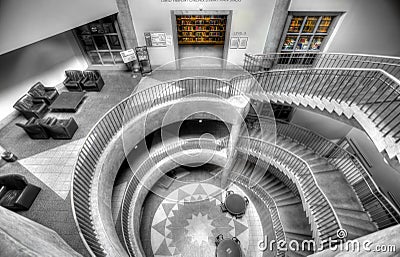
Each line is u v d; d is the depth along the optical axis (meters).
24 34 4.17
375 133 3.58
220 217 7.98
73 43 7.32
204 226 7.75
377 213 4.91
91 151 4.52
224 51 7.39
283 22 6.43
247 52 7.39
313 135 7.48
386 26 6.21
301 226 6.56
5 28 3.83
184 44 8.94
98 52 7.59
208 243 7.37
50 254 2.11
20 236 1.96
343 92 4.82
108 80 7.38
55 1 4.64
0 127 5.61
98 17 5.82
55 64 6.89
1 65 5.54
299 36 6.82
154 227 7.72
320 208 4.88
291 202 7.12
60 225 3.93
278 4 6.11
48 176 4.64
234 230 7.65
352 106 4.12
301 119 8.10
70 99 6.15
